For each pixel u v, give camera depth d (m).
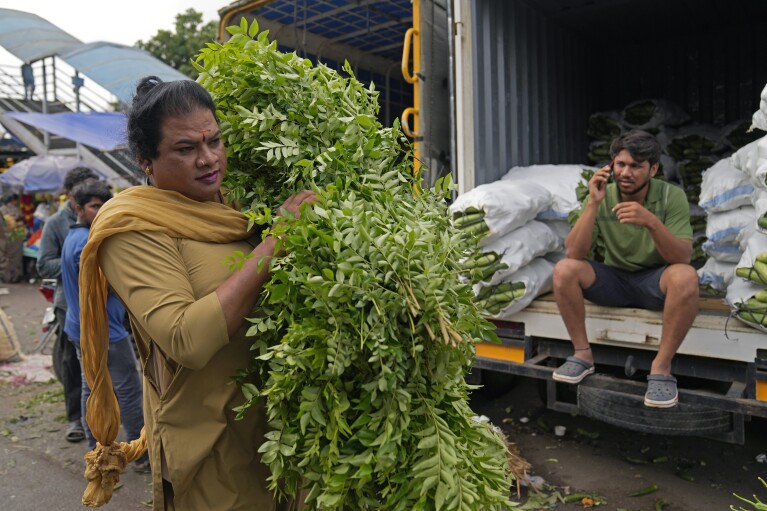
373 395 1.27
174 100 1.34
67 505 3.18
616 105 6.34
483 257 3.32
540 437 3.82
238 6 4.82
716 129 5.60
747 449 3.60
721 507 2.98
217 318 1.29
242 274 1.33
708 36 5.88
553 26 5.27
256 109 1.56
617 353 3.23
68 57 12.46
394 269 1.29
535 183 3.81
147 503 3.18
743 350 2.79
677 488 3.17
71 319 3.45
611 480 3.28
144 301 1.33
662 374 2.86
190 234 1.39
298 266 1.32
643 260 3.06
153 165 1.40
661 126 5.57
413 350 1.28
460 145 3.85
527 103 4.74
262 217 1.38
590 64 6.07
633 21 5.52
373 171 1.58
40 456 3.77
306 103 1.60
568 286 3.08
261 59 1.62
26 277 11.18
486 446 1.53
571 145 5.61
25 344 6.49
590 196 3.10
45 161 11.18
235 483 1.45
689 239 2.97
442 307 1.31
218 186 1.45
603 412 3.16
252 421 1.46
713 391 2.90
